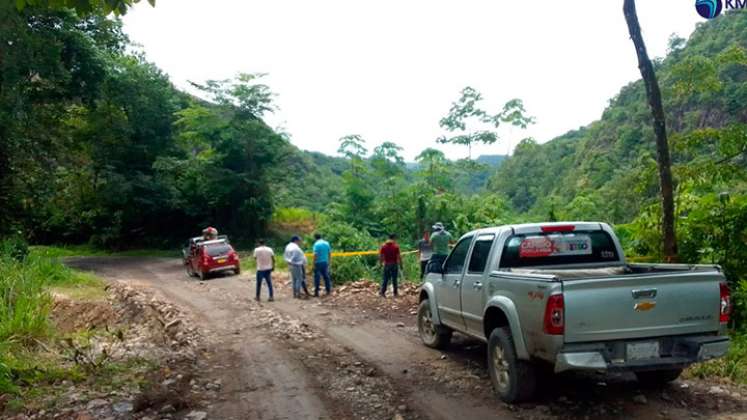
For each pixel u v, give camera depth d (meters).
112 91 37.62
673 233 9.14
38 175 27.45
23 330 9.27
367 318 11.64
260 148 40.59
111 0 6.49
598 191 32.19
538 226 6.63
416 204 29.05
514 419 5.48
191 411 6.10
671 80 11.55
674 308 5.23
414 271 17.75
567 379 6.57
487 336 6.57
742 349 7.18
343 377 7.25
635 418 5.33
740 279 8.62
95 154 41.28
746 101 29.34
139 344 9.64
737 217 8.96
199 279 23.67
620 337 5.12
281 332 10.39
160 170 42.12
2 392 6.75
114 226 43.41
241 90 39.47
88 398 6.58
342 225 27.22
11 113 24.39
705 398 5.79
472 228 25.97
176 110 44.16
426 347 8.76
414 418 5.67
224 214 43.56
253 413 6.00
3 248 19.23
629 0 8.99
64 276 19.50
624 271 6.28
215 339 10.02
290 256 15.41
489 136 31.31
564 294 5.05
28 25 25.52
